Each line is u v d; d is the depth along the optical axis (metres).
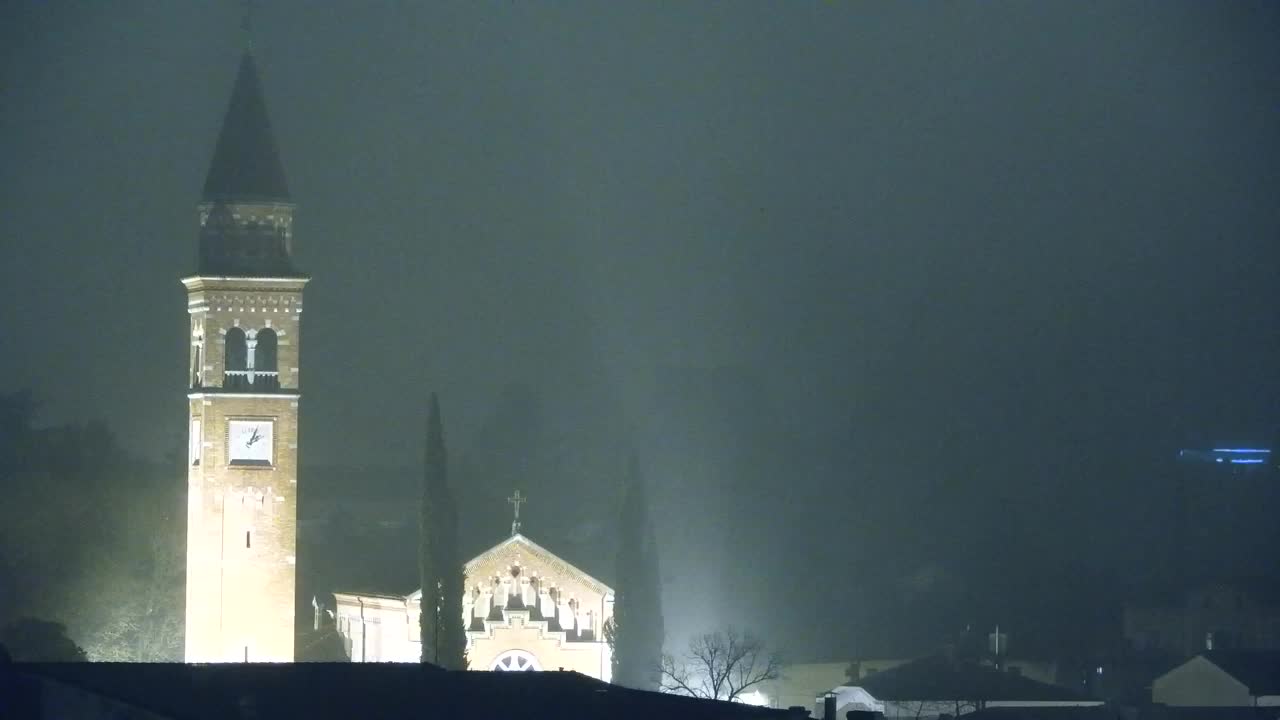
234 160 147.62
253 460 146.38
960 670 149.25
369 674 64.31
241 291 146.75
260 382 146.50
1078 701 141.50
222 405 145.88
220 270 146.25
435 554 145.75
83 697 56.62
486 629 156.12
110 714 53.72
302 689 58.44
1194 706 137.88
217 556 145.50
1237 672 141.00
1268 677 140.75
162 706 52.25
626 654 153.12
